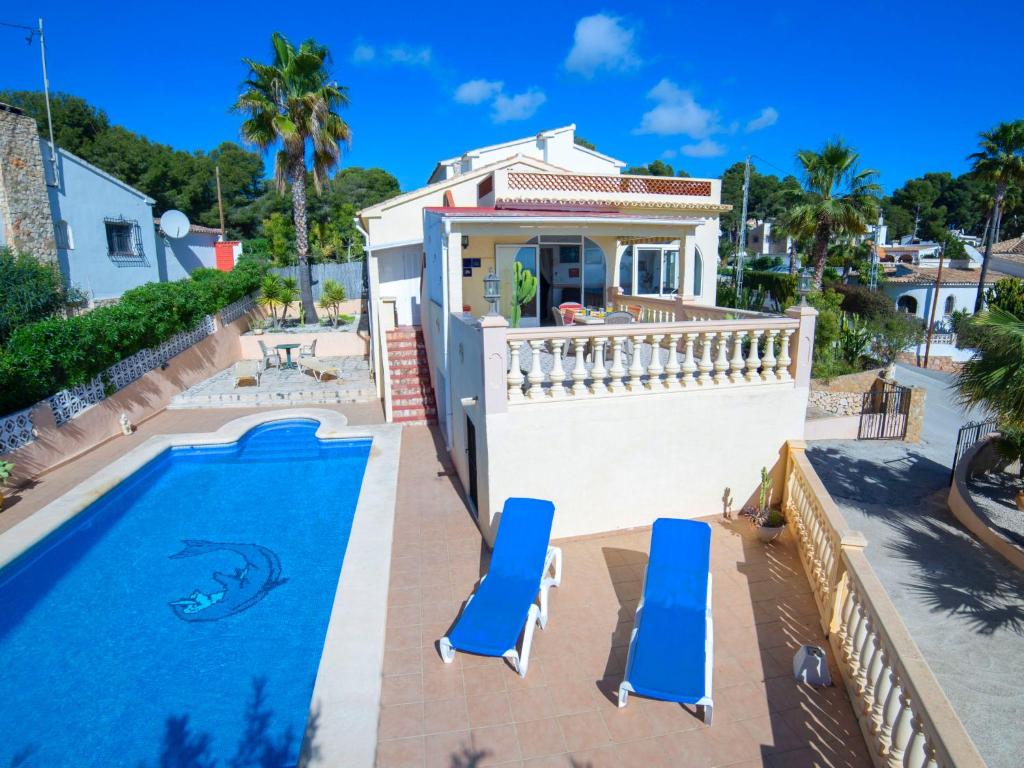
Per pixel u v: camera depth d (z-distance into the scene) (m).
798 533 8.15
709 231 19.19
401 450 13.22
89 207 22.20
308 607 7.85
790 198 31.70
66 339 12.96
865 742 4.90
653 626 5.87
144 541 9.76
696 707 5.42
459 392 10.64
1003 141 36.12
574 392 8.10
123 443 14.02
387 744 5.04
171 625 7.46
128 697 6.19
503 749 4.97
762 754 4.87
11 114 18.45
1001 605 9.42
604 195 17.22
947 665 7.92
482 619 6.05
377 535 9.03
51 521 9.73
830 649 6.15
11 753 5.48
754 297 34.56
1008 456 14.07
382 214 19.89
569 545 8.27
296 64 24.59
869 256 48.66
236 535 9.95
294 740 5.56
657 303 14.16
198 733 5.68
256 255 36.44
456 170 25.48
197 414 16.59
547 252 16.83
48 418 12.42
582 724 5.23
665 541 6.69
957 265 51.34
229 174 51.91
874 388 21.05
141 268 25.06
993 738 6.58
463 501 10.30
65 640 7.18
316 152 26.06
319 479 12.45
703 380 8.61
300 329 25.64
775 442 8.95
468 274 16.41
